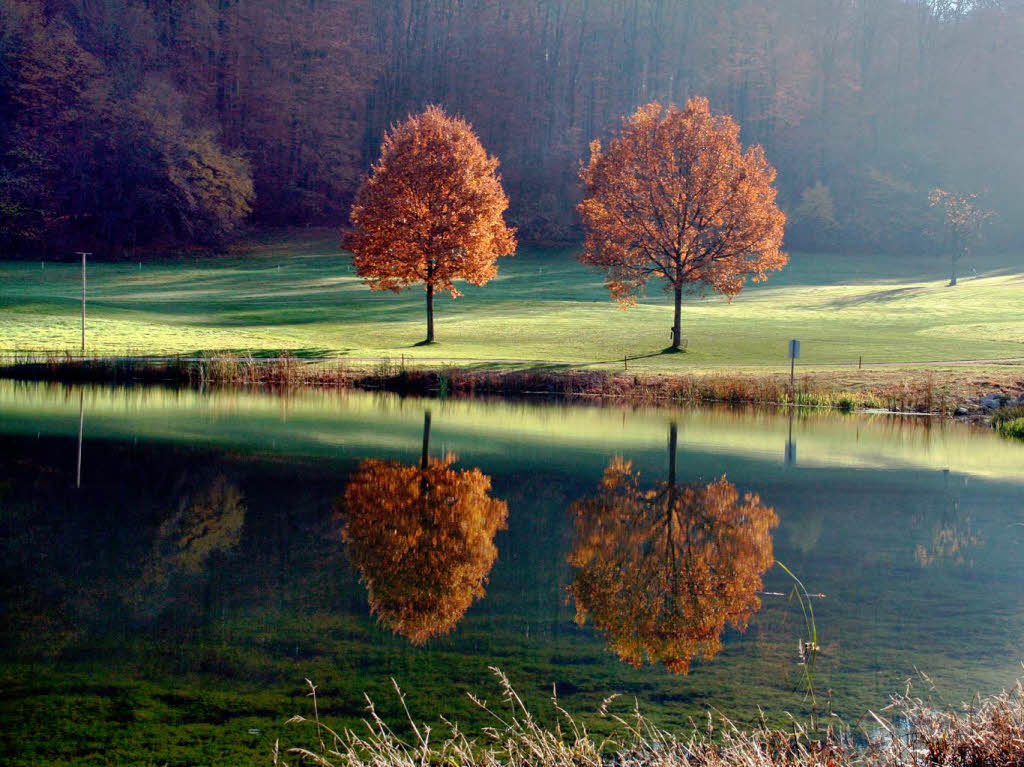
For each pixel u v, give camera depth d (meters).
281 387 36.03
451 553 12.16
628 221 48.97
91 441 20.86
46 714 6.95
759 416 29.98
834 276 97.44
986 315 62.75
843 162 133.00
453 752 6.26
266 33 131.00
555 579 11.02
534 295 77.69
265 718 6.92
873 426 27.81
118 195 105.69
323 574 11.09
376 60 136.62
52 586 10.40
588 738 6.56
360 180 127.56
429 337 49.16
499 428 25.09
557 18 143.75
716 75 139.75
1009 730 5.86
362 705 7.20
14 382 35.41
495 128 136.00
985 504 15.84
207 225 109.56
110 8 120.44
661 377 37.41
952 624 9.38
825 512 15.04
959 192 123.19
